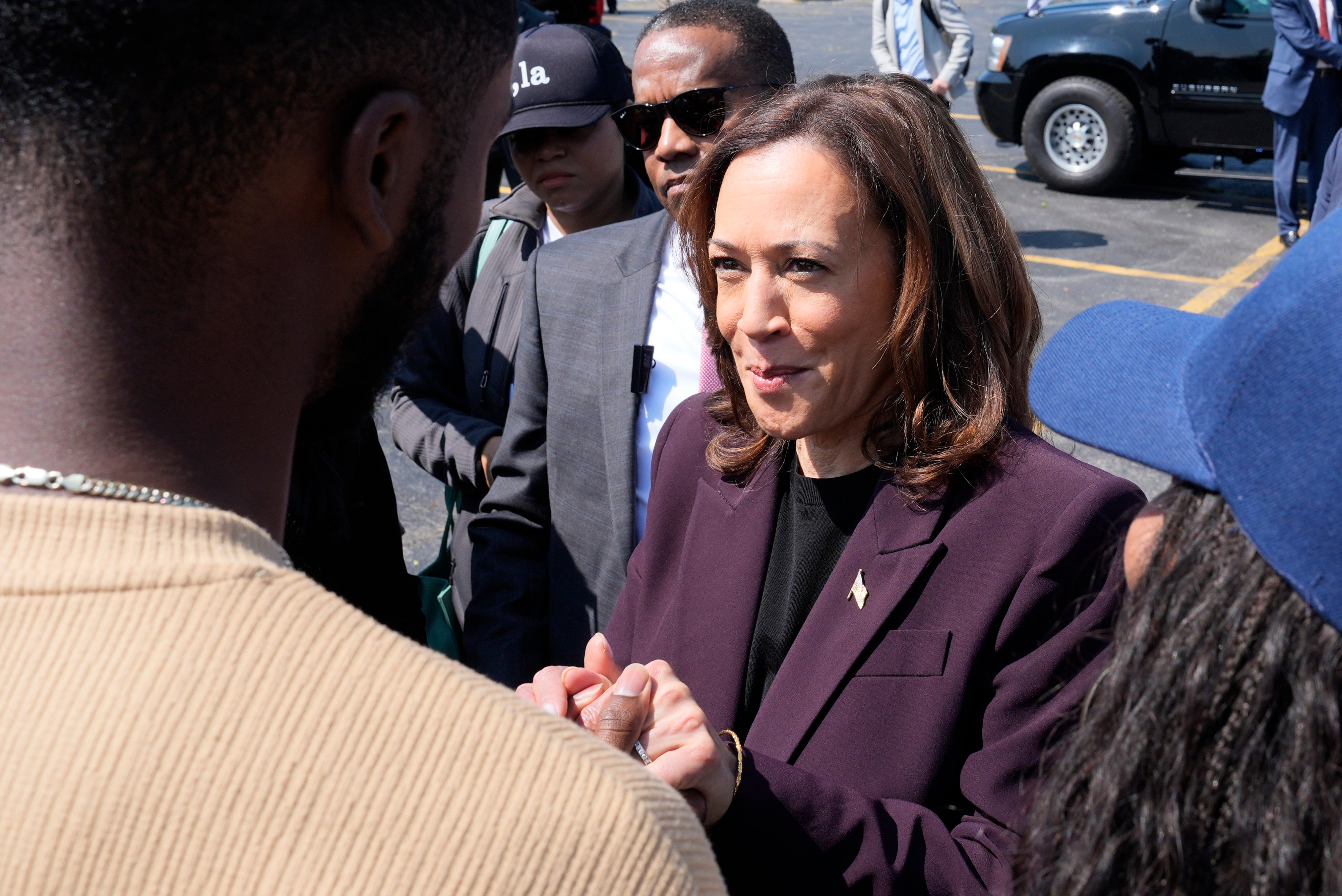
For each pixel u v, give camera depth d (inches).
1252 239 307.3
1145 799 28.5
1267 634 27.0
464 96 27.3
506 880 21.2
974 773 48.6
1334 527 25.2
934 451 51.8
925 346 51.7
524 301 87.1
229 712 21.3
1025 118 351.6
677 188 93.0
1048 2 360.8
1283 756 26.6
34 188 22.5
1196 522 29.4
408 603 92.0
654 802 23.2
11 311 22.8
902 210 49.8
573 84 96.5
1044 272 281.4
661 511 63.3
